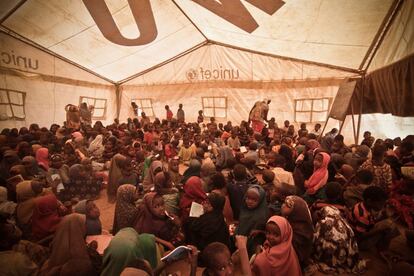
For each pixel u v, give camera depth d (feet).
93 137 32.14
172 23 33.99
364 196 12.00
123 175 19.58
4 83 32.42
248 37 35.04
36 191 12.84
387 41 25.12
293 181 17.06
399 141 23.89
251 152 24.27
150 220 11.94
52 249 9.46
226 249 7.02
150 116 49.37
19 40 33.09
